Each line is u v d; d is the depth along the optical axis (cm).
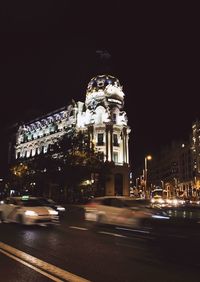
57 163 6625
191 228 1806
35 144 11312
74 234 1648
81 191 7100
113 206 2011
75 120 9600
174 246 1299
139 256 1101
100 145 8881
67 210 3619
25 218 1909
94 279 815
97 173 6994
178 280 811
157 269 923
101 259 1049
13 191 9025
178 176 15288
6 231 1767
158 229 1780
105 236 1574
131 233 1694
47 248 1238
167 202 6094
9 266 949
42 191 7538
